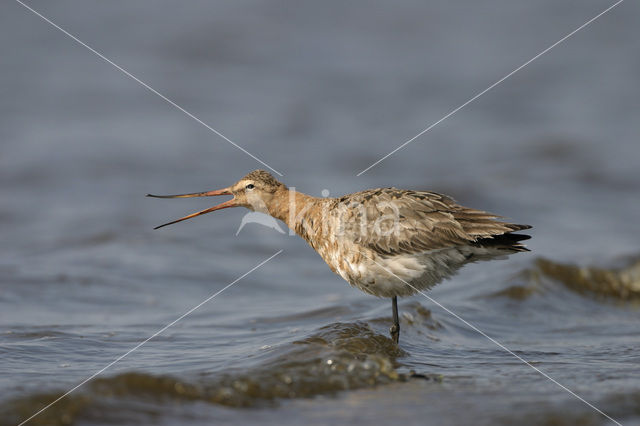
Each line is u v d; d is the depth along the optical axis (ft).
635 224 78.18
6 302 53.72
